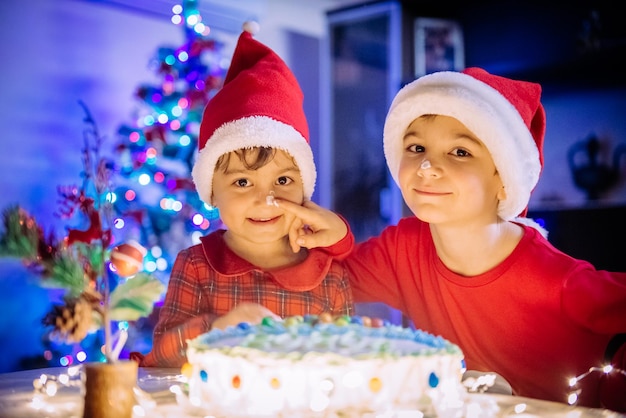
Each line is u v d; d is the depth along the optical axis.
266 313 1.53
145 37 5.21
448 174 1.61
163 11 5.28
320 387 1.16
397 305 1.94
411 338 1.33
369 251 1.94
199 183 1.86
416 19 5.40
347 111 5.73
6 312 4.63
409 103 1.67
